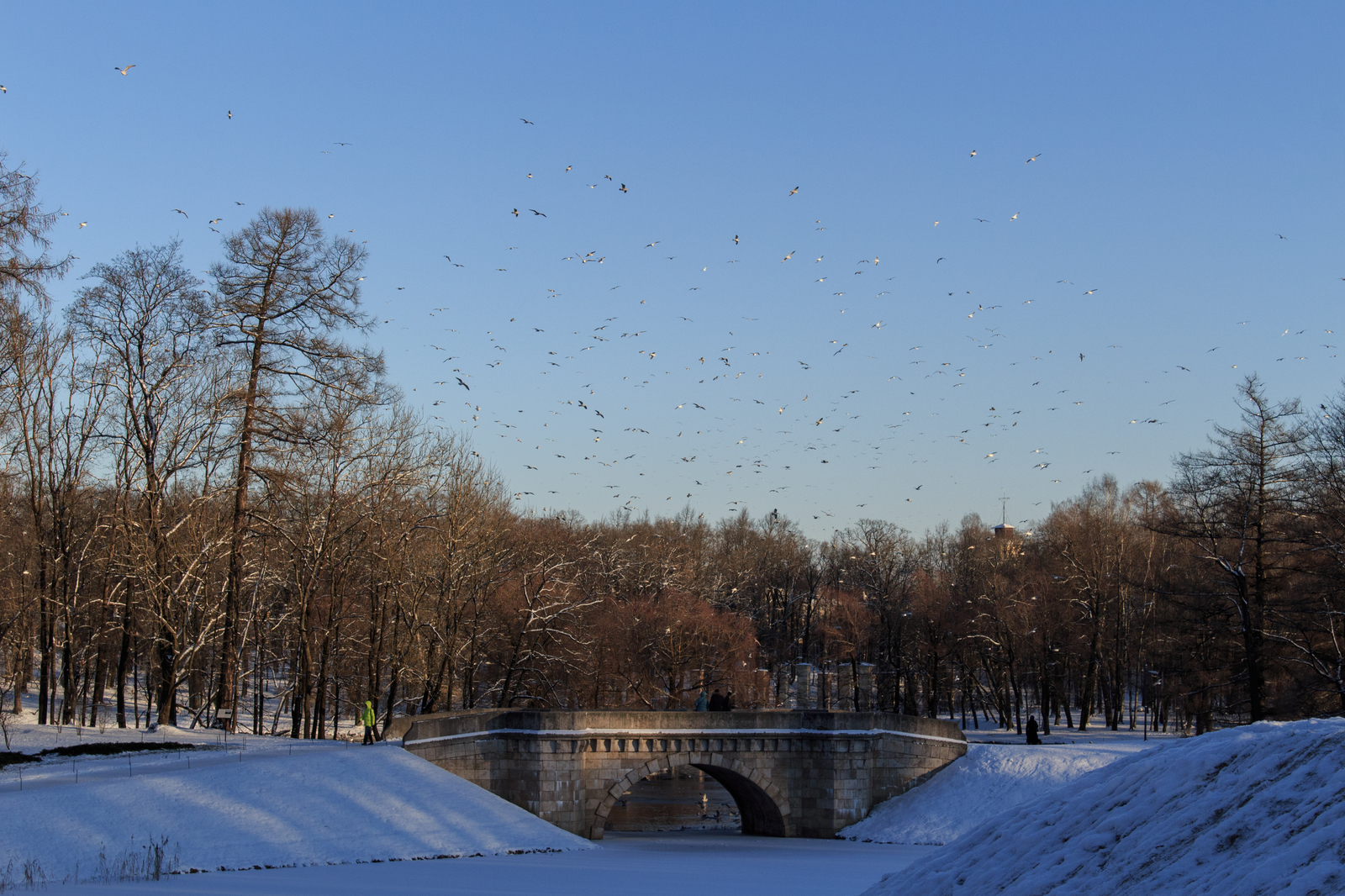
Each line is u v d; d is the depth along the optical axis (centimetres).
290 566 5934
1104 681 8450
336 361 5144
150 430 4831
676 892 3206
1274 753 1748
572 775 4872
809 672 8044
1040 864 1827
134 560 4903
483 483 6881
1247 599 5372
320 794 3903
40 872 2986
